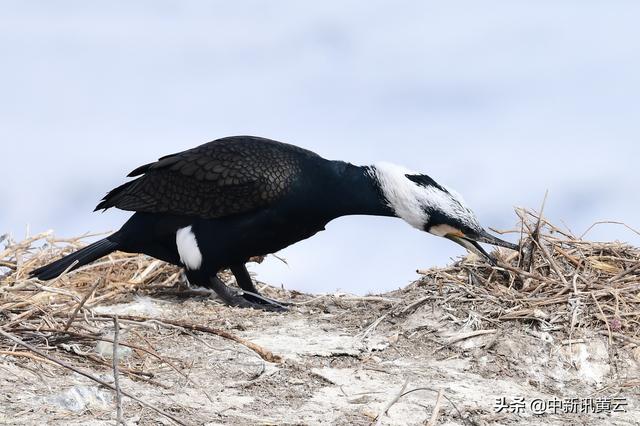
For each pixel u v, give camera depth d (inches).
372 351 435.8
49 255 566.3
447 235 507.8
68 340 395.2
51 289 444.1
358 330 466.3
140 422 329.1
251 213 516.7
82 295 517.7
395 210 512.1
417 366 418.3
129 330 422.9
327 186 514.9
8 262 545.3
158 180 530.0
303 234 527.8
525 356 428.5
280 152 523.5
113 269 570.6
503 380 410.9
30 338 393.7
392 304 490.0
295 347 434.3
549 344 434.9
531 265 487.5
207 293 553.0
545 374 420.5
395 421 349.1
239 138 537.3
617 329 442.0
